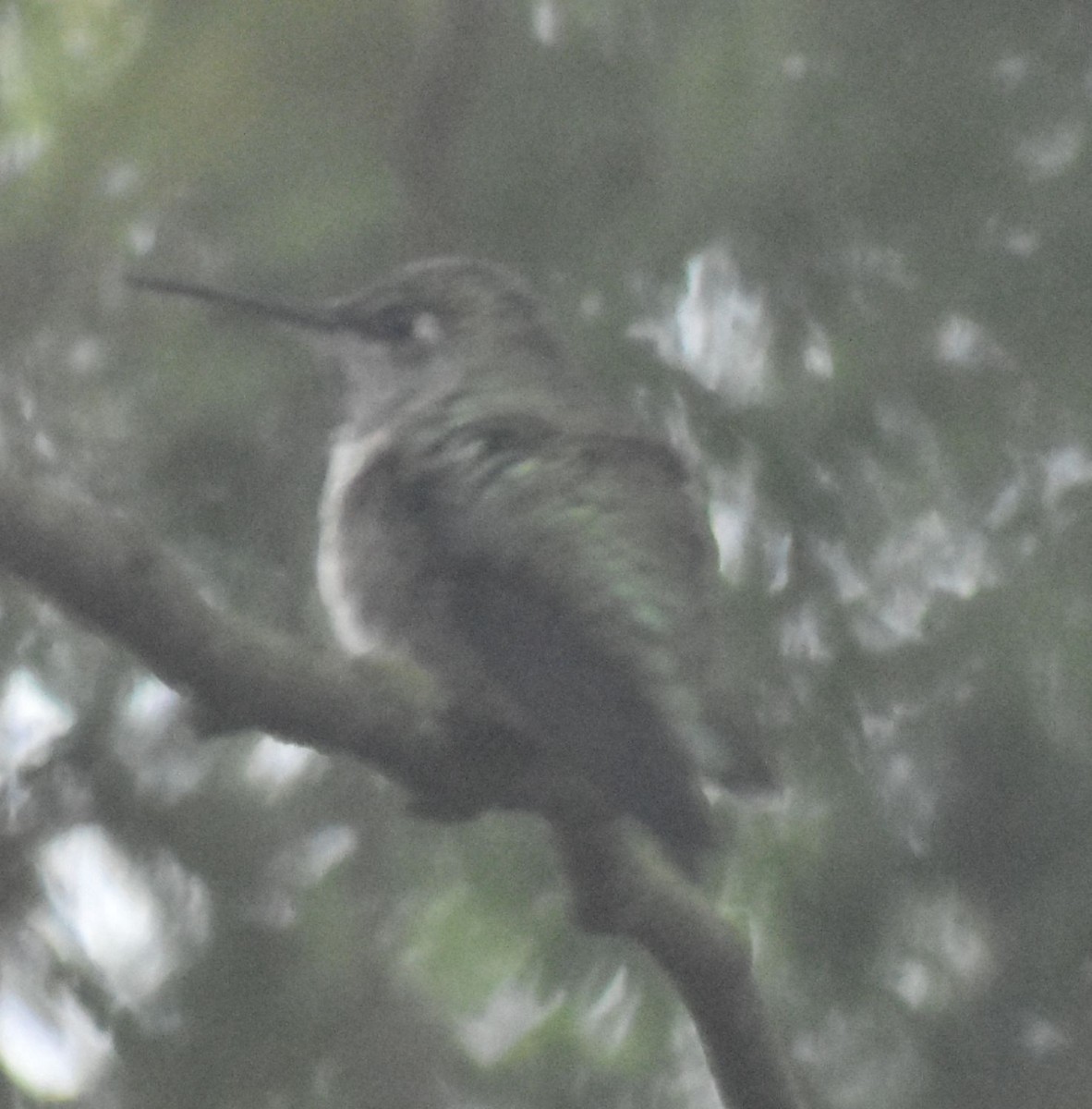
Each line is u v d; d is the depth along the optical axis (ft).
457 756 28.91
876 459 37.47
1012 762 37.01
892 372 37.78
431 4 39.96
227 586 37.47
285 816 37.55
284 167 38.58
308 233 38.22
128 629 27.48
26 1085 35.24
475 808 29.32
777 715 36.73
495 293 37.17
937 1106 36.37
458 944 36.19
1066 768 37.04
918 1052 36.47
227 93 38.68
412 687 28.89
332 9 39.01
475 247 38.58
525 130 39.11
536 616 30.68
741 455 37.17
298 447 37.93
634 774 28.14
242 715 28.27
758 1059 30.66
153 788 37.17
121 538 27.09
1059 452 37.93
